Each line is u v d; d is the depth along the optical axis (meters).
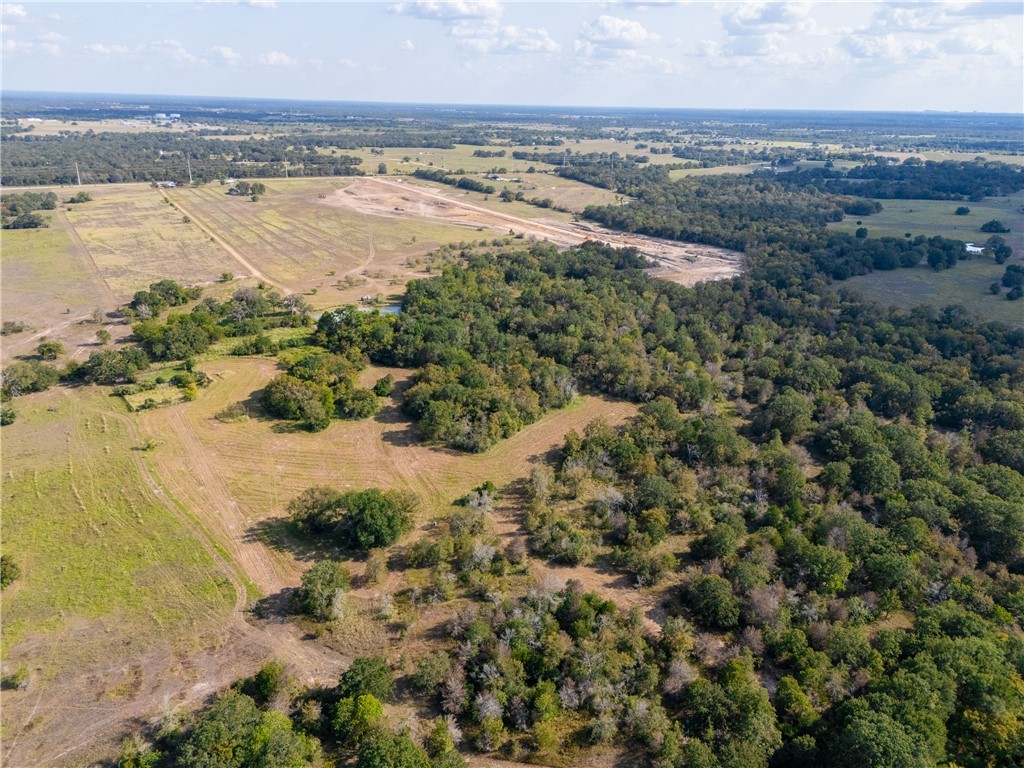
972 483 84.00
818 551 70.56
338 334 127.06
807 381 115.81
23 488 81.44
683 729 53.91
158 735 50.81
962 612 64.56
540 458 95.44
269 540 74.88
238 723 49.59
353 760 50.62
